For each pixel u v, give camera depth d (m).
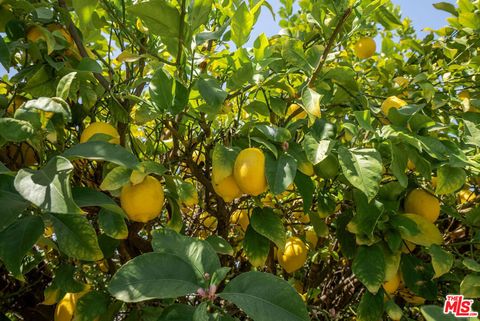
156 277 0.44
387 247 0.66
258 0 0.73
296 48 0.71
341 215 0.76
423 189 0.72
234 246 0.93
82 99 0.65
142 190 0.56
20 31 0.63
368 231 0.63
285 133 0.63
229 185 0.63
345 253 0.74
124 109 0.64
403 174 0.63
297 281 1.08
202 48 0.85
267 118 0.76
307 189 0.65
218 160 0.61
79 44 0.63
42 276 0.81
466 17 0.96
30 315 0.80
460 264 0.76
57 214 0.48
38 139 0.49
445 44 1.07
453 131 0.70
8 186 0.46
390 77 1.05
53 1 0.68
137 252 0.74
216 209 0.85
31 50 0.61
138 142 0.79
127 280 0.43
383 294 0.67
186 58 0.63
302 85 0.75
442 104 0.82
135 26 0.76
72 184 0.68
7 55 0.55
